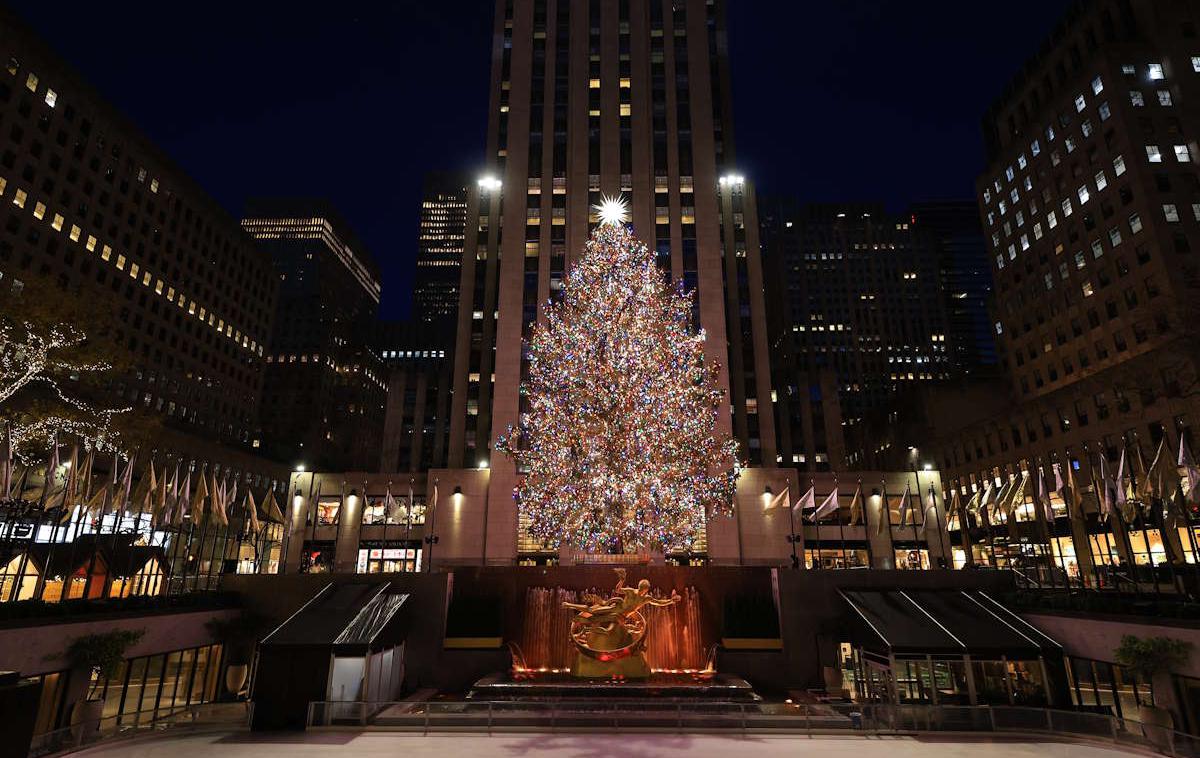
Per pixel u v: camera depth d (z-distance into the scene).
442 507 55.97
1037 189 79.19
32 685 12.56
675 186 66.19
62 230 73.38
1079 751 18.25
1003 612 28.08
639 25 72.19
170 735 20.47
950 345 165.12
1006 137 87.88
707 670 27.98
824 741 19.44
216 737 20.33
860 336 165.25
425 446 92.56
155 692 26.23
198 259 98.06
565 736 20.05
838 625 29.38
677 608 29.92
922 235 175.12
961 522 68.75
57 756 17.23
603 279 42.53
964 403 87.75
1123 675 23.45
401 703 20.98
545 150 67.69
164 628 26.41
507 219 64.94
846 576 30.20
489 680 26.17
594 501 40.12
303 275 158.62
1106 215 69.38
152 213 88.44
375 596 28.19
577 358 41.72
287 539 56.56
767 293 177.25
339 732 20.72
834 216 178.62
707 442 47.59
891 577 30.25
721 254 68.94
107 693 24.03
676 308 56.62
